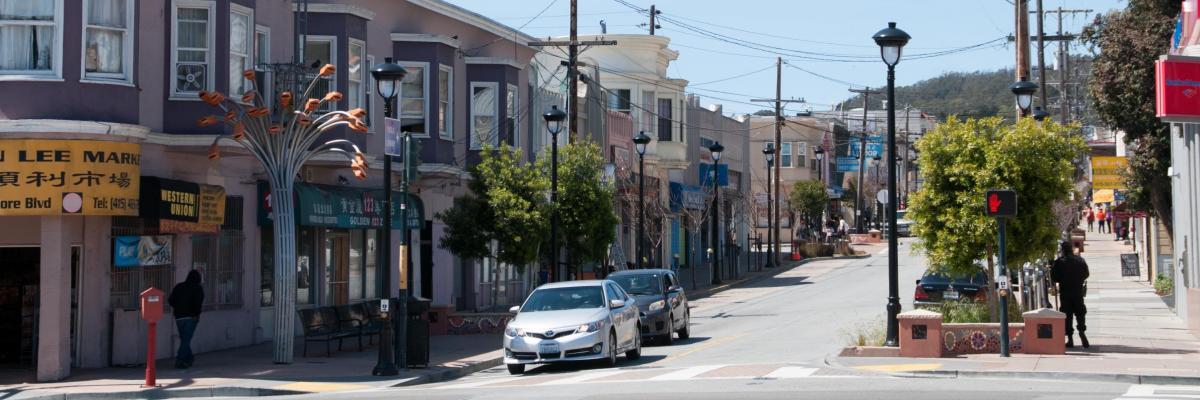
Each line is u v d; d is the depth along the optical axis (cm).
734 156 8088
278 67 2794
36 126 2289
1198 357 2300
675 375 2202
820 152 10262
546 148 3925
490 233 3597
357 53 3347
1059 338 2372
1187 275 3183
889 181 2489
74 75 2348
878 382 1984
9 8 2350
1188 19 2705
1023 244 2480
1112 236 8569
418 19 3831
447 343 3177
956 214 2494
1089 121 7631
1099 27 3712
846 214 12450
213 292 2928
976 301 3253
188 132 2695
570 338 2417
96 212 2330
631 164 6066
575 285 2620
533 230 3575
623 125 5978
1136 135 3700
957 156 2494
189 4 2727
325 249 3425
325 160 3189
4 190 2288
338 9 3231
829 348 2764
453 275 4225
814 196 9500
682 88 6550
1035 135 2461
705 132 7381
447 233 3734
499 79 4103
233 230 3002
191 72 2720
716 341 3147
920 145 2544
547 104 4894
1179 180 3384
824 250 7925
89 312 2552
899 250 8369
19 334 2675
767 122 10625
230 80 2794
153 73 2667
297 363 2619
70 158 2311
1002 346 2314
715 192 5994
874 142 11162
